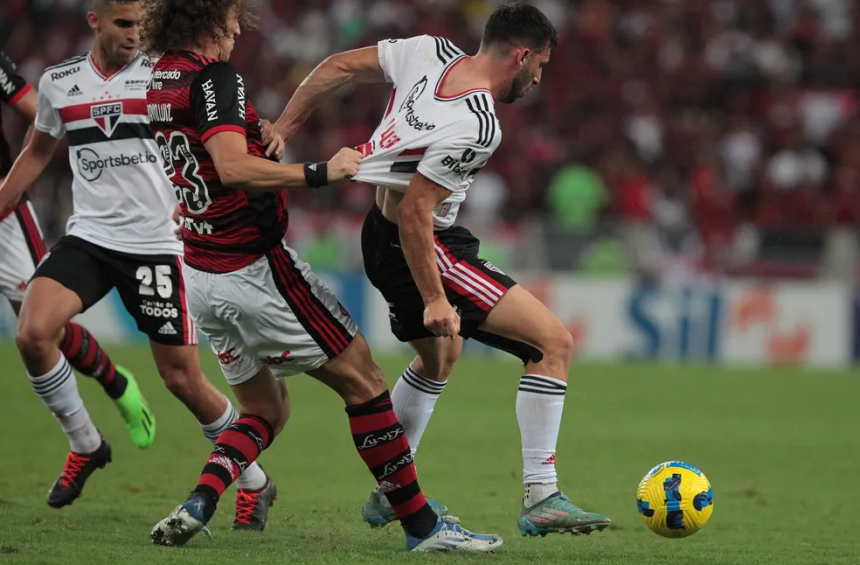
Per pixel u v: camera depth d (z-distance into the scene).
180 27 15.81
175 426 33.00
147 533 17.61
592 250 56.94
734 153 71.19
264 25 80.88
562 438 32.69
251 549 16.08
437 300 16.05
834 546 18.64
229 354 16.72
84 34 80.81
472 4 81.00
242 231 15.77
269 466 26.95
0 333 58.16
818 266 56.69
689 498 16.66
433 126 15.84
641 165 70.44
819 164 71.81
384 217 17.98
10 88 22.62
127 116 20.47
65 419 20.06
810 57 79.62
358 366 16.52
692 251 57.50
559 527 16.95
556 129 73.62
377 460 16.48
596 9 80.75
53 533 17.28
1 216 21.56
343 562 15.04
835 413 39.19
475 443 31.48
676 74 77.88
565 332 17.38
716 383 47.16
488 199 67.75
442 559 15.67
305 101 17.94
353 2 81.56
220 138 15.09
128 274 20.53
